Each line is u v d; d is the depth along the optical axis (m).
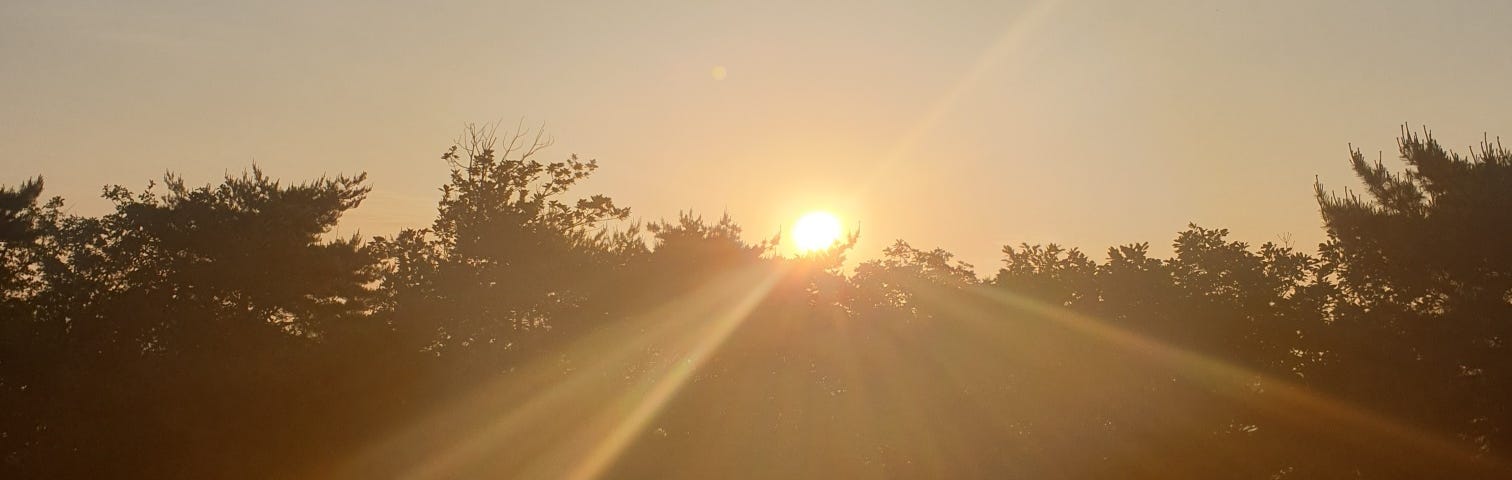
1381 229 25.19
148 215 33.78
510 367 33.19
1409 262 24.72
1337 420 22.84
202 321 31.75
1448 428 22.08
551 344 34.09
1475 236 23.11
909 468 27.22
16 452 25.69
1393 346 23.72
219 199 35.16
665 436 32.50
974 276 31.27
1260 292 24.77
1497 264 23.09
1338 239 26.44
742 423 31.55
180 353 29.84
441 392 30.81
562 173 40.19
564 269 37.09
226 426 26.36
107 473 25.11
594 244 39.59
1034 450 24.14
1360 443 22.69
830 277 34.00
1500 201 23.00
